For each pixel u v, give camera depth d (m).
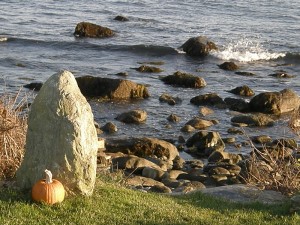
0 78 33.12
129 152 23.12
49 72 35.75
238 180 19.72
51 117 11.70
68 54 41.03
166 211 12.16
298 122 17.86
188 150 24.70
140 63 39.97
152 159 22.14
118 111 29.77
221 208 13.23
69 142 11.63
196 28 51.62
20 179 12.02
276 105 30.61
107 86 31.55
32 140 11.88
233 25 52.94
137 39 47.03
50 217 11.03
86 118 11.82
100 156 18.92
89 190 11.95
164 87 34.22
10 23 49.56
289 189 14.58
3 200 11.44
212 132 25.23
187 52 43.06
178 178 20.33
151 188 17.33
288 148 23.25
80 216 11.16
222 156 23.12
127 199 12.44
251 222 12.30
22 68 36.09
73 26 50.19
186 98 32.34
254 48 45.28
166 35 49.12
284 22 54.66
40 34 46.31
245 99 32.78
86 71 36.75
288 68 40.91
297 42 47.62
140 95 31.94
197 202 13.63
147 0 62.50
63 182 11.70
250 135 26.88
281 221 12.41
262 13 57.88
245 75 38.03
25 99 16.58
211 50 43.00
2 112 13.26
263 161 18.86
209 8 59.69
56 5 58.69
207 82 36.03
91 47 43.06
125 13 56.69
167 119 28.72
